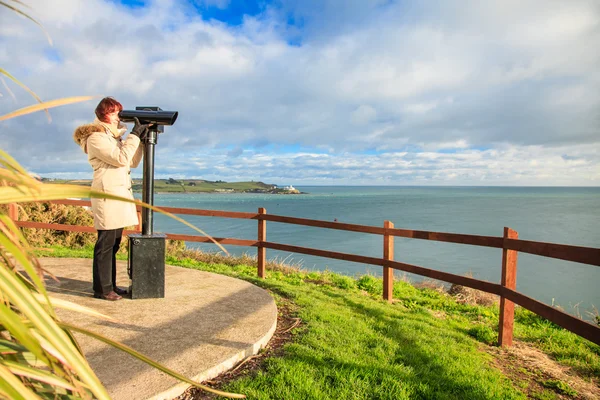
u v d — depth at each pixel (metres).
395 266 5.17
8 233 0.80
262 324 3.32
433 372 2.96
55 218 8.41
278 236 33.16
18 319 0.67
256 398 2.33
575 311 11.98
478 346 3.87
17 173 0.74
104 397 0.74
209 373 2.52
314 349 3.13
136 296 3.79
